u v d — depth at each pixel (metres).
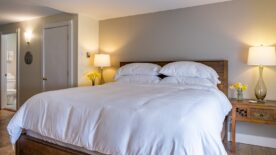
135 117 1.40
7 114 4.53
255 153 2.56
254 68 2.88
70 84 3.91
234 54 3.02
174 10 3.46
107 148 1.44
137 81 3.21
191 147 1.18
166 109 1.42
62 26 3.99
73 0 3.07
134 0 3.05
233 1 3.00
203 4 3.21
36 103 1.97
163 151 1.22
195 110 1.42
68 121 1.71
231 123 2.81
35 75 4.49
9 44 6.17
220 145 1.27
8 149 2.58
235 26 3.00
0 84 5.08
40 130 1.85
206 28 3.21
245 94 2.95
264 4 2.81
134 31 3.87
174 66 3.00
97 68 4.23
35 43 4.46
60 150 1.73
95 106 1.64
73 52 3.88
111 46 4.13
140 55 3.82
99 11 3.64
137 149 1.31
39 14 4.08
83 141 1.56
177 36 3.45
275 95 2.77
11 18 4.43
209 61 3.09
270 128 2.79
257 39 2.86
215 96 2.12
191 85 2.65
